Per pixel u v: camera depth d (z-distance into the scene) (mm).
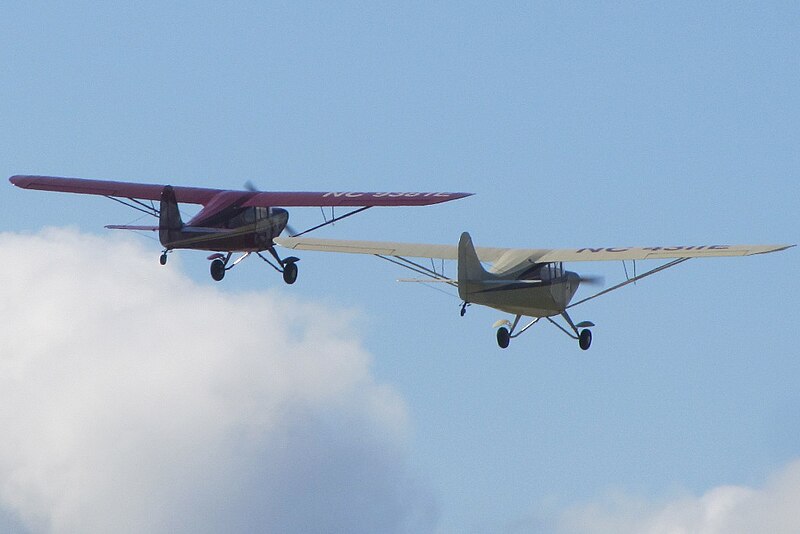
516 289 138125
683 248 140375
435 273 144500
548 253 142125
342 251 147500
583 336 146000
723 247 138875
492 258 144000
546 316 143500
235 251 149250
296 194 148500
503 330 142500
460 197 143750
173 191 143125
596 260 140375
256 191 149875
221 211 146875
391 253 147000
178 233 143625
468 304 135500
